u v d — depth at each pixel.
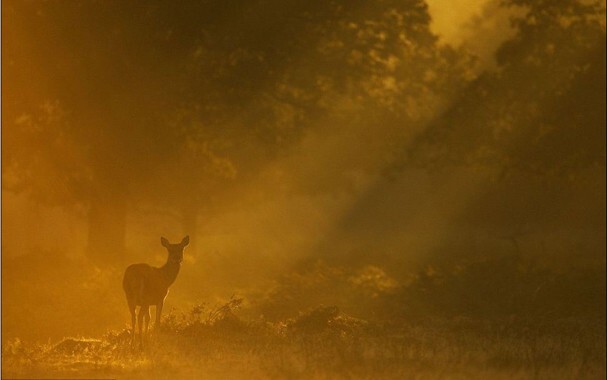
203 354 39.47
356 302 74.38
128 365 34.81
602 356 45.19
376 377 34.94
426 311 73.75
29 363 35.03
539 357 42.19
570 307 76.50
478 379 36.06
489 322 63.25
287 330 50.25
